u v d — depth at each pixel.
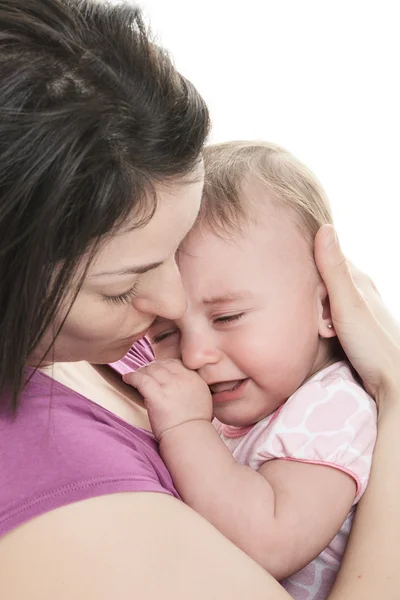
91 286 0.70
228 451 0.95
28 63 0.60
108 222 0.64
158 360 1.04
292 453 0.96
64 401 0.81
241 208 1.03
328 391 1.00
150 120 0.64
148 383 0.97
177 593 0.64
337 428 0.96
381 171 2.39
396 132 2.38
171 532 0.68
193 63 2.46
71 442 0.73
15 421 0.73
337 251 0.97
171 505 0.71
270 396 1.04
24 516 0.67
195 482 0.93
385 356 0.99
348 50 2.38
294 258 1.04
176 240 0.73
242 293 1.01
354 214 2.40
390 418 0.95
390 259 2.36
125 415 0.95
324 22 2.38
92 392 0.93
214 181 1.06
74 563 0.64
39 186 0.60
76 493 0.68
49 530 0.66
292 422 0.98
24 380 0.73
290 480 0.94
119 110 0.63
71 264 0.64
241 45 2.44
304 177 1.12
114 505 0.69
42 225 0.61
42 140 0.59
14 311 0.65
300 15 2.39
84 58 0.62
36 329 0.67
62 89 0.61
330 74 2.41
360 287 1.18
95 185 0.62
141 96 0.65
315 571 0.97
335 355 1.11
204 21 2.43
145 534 0.67
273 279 1.02
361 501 0.88
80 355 0.80
